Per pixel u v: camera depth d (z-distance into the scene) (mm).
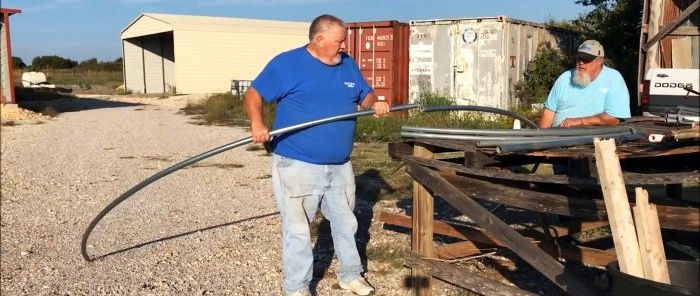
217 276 4922
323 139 4070
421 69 14000
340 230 4344
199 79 30547
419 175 3943
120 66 55938
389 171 8836
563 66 13695
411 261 4086
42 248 5672
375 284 4672
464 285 3871
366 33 14305
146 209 7098
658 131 3852
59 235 6086
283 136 4121
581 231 4859
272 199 7520
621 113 4906
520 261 4941
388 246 5434
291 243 4156
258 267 5109
